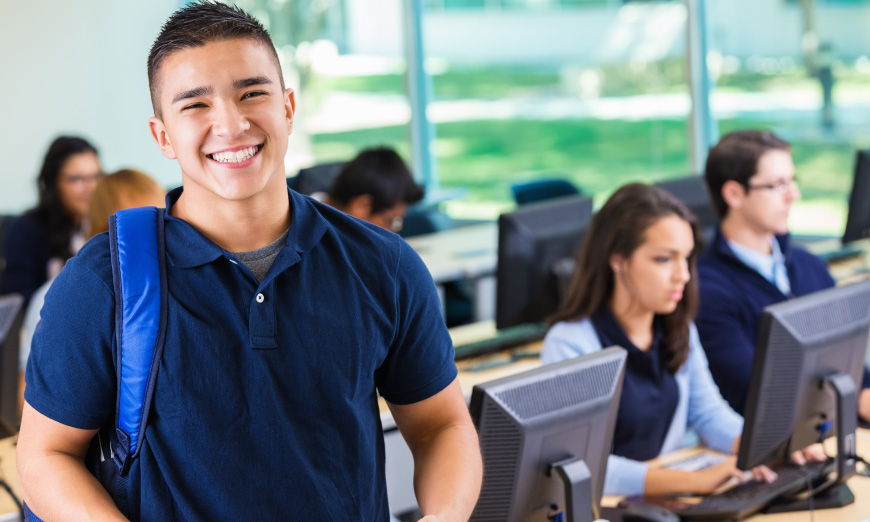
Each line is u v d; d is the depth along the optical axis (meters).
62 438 1.22
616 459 2.23
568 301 2.44
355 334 1.27
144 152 6.88
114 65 6.70
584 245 2.41
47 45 6.43
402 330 1.34
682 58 5.67
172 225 1.25
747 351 2.72
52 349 1.20
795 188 2.83
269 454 1.23
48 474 1.20
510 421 1.68
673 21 5.68
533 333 3.33
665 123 5.84
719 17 5.49
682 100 5.73
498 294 3.11
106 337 1.20
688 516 2.07
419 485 1.37
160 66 1.20
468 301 4.62
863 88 5.00
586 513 1.75
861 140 5.05
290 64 7.15
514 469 1.70
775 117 5.35
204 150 1.20
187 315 1.21
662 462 2.39
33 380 1.22
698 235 2.38
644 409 2.36
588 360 1.82
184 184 1.26
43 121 6.47
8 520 2.15
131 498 1.24
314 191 4.82
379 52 7.07
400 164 3.45
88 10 6.56
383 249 1.33
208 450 1.22
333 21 7.09
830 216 5.20
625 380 2.35
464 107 6.82
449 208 6.98
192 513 1.22
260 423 1.23
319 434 1.26
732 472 2.15
